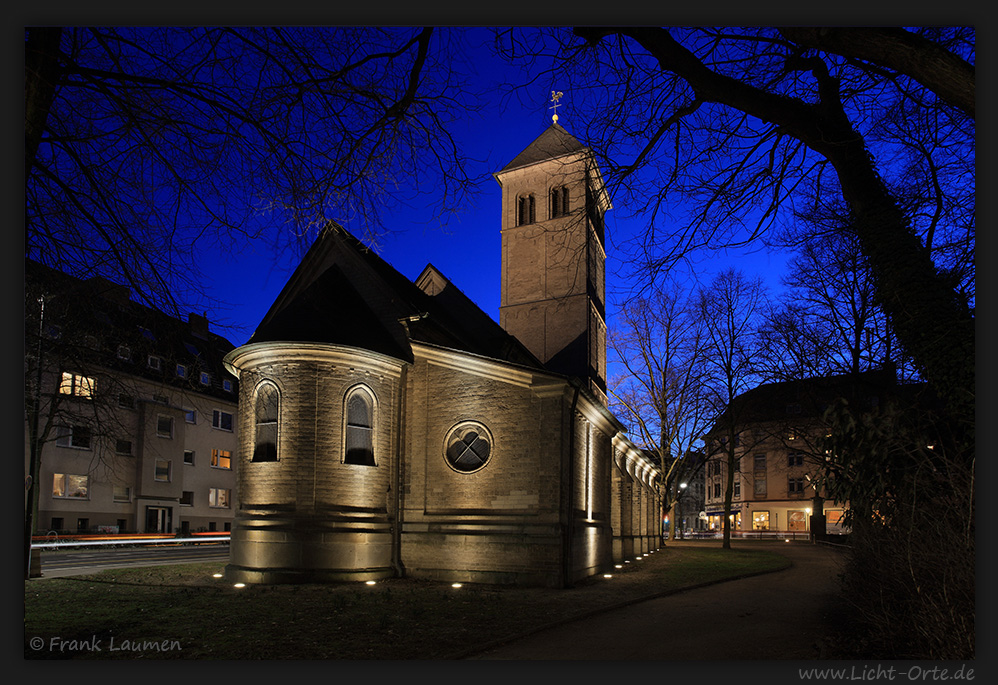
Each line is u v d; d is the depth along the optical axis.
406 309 20.64
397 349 20.03
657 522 37.16
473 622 11.52
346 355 18.17
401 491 19.28
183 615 11.88
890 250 8.48
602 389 43.72
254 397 18.20
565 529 17.84
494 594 15.44
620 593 16.05
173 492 42.47
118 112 7.00
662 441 39.50
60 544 31.38
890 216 8.60
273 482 17.48
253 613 12.14
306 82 7.39
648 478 36.03
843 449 8.68
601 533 22.69
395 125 7.95
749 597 15.74
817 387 22.67
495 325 31.14
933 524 7.02
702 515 83.44
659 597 15.73
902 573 7.91
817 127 8.21
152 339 8.86
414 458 19.47
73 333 9.12
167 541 38.69
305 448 17.48
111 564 23.52
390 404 19.23
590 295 40.38
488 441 18.86
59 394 13.30
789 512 66.19
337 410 17.98
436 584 17.47
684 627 11.46
